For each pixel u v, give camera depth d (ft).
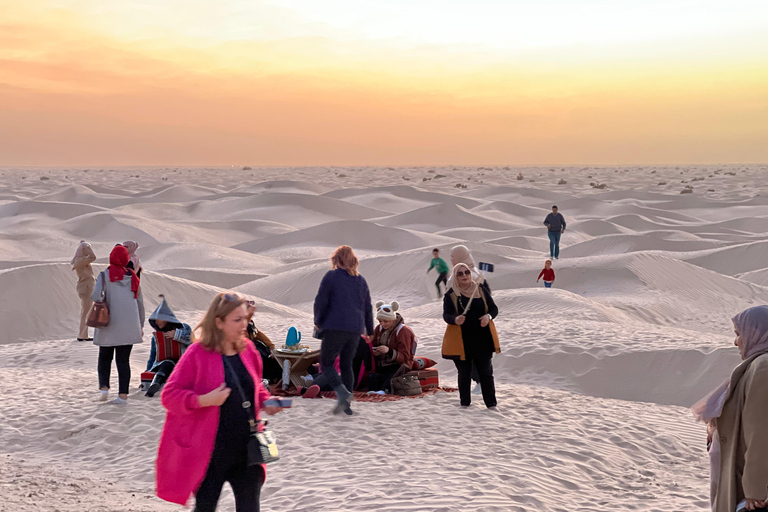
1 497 17.35
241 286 93.40
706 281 87.76
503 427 24.77
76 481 19.70
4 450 23.40
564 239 156.66
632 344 41.11
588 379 37.76
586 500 18.21
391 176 612.70
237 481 12.49
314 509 16.76
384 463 20.33
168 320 29.66
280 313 65.16
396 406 27.50
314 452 21.61
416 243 143.33
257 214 216.13
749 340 12.43
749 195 313.53
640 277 84.38
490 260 99.45
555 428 25.03
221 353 12.52
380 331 30.68
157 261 131.64
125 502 17.76
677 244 138.51
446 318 27.14
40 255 144.56
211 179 529.86
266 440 12.39
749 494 11.59
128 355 27.96
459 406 27.78
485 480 18.66
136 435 24.36
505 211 221.66
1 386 32.30
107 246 152.87
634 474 20.99
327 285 24.95
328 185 361.92
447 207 193.67
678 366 37.68
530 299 66.03
